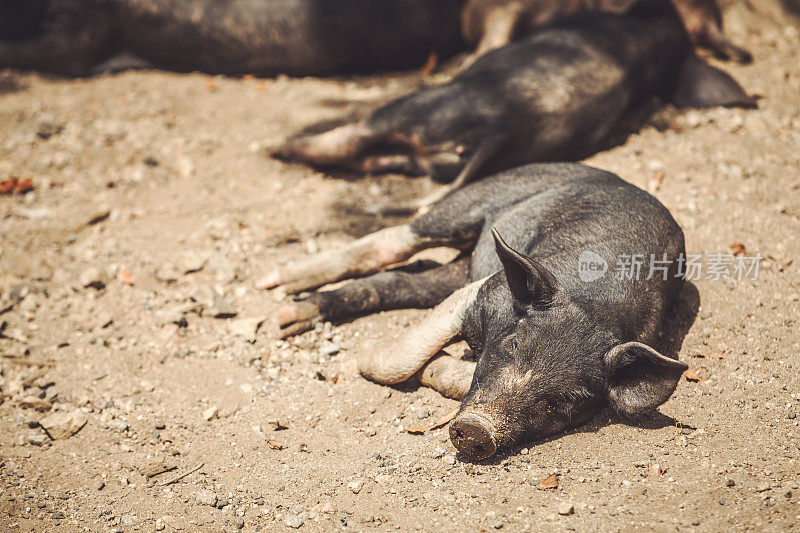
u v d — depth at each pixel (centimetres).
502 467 442
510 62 712
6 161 780
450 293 573
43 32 925
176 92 902
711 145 749
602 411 479
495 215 551
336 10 885
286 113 854
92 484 457
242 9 893
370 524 409
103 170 771
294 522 414
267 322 584
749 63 895
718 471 426
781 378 497
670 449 447
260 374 541
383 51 916
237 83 924
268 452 475
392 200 700
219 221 691
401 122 694
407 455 460
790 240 621
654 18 809
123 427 500
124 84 920
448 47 949
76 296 623
